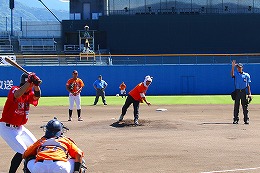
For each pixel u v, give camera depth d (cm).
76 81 2909
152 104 4516
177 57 7112
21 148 1289
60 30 9069
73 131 2366
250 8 8569
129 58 7175
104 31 8356
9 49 8188
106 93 6781
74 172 1053
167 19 8269
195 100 5228
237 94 2627
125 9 8650
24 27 9112
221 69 6831
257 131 2317
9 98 1281
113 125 2509
